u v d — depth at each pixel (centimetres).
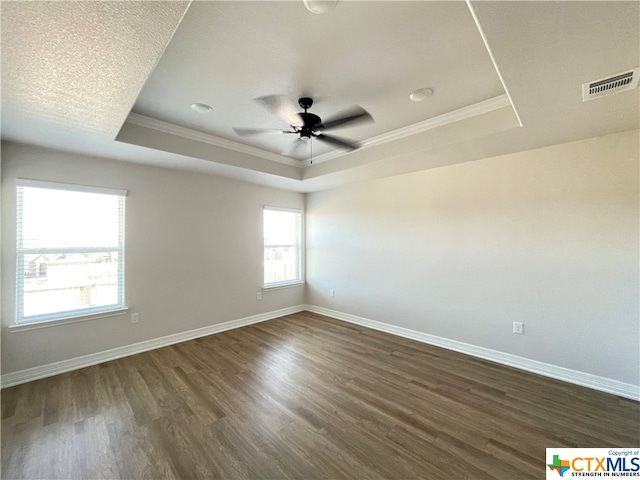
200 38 173
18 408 222
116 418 210
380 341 376
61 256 292
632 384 238
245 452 176
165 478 158
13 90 173
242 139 343
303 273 542
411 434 193
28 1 106
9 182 262
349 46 182
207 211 404
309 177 425
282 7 150
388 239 414
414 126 297
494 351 314
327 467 165
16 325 262
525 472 162
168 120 288
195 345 361
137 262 340
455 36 173
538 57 141
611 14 112
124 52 140
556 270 275
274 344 364
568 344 268
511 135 251
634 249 238
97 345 310
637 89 170
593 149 256
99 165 313
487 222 319
